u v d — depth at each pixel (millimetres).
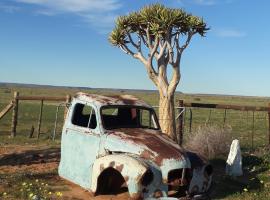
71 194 8508
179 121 14258
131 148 7957
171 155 7766
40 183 9242
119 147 8109
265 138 21938
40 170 10758
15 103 18297
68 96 17578
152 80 13062
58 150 14289
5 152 13609
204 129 13789
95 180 8141
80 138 8906
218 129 13727
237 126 29578
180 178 7766
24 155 13008
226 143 13305
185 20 12875
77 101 9352
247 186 9648
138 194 7344
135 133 8445
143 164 7453
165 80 12906
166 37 12812
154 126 9359
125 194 8477
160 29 12680
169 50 12773
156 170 7543
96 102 8844
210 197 8656
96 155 8445
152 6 13406
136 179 7336
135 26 13617
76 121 9367
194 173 8062
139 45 13633
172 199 7176
